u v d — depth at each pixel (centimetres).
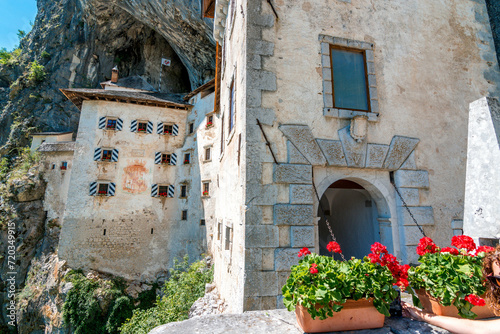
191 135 1980
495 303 175
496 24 694
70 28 3234
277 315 249
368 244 705
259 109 475
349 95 541
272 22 515
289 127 478
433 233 516
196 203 1820
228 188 689
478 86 625
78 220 1738
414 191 524
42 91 3111
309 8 544
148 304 1662
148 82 2884
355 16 570
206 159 1798
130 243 1792
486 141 322
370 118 525
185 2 1806
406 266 232
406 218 508
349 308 212
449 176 554
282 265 423
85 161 1814
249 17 505
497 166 306
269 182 455
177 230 1873
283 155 471
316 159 481
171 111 2047
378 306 211
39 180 2167
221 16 895
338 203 891
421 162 544
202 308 712
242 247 439
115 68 2341
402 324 224
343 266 220
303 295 204
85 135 1850
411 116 559
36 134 2527
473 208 330
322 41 536
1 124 3047
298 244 437
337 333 209
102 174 1814
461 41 638
